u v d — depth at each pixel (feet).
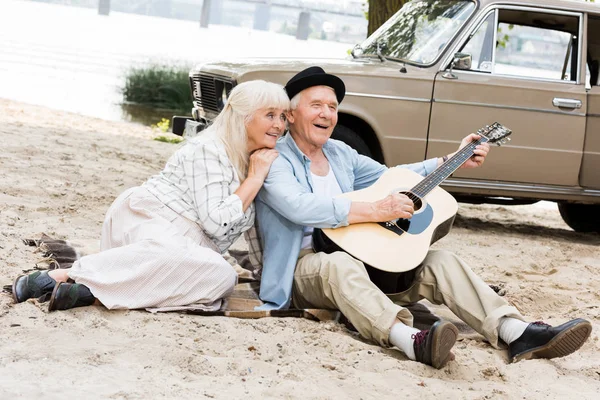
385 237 15.03
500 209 34.99
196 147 14.98
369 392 12.16
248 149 15.19
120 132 40.91
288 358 13.21
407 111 25.34
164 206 15.05
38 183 24.70
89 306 14.10
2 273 15.81
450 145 25.67
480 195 27.96
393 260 14.69
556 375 13.91
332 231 14.99
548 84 26.27
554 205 38.63
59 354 12.07
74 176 26.71
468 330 16.07
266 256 15.58
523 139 26.18
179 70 61.16
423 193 15.88
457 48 25.85
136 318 13.94
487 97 25.80
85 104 52.80
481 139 17.42
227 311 14.87
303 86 15.40
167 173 15.30
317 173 15.96
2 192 22.94
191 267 14.65
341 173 16.21
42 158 28.99
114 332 13.25
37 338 12.63
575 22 26.58
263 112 14.87
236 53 80.07
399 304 15.69
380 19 34.63
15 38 76.28
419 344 13.43
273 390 11.68
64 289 13.75
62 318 13.47
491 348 14.82
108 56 72.69
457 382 13.14
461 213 32.40
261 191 15.34
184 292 14.67
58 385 10.96
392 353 14.03
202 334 13.70
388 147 25.35
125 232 14.97
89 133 38.04
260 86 14.94
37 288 14.19
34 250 17.66
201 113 27.25
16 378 11.07
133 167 30.25
